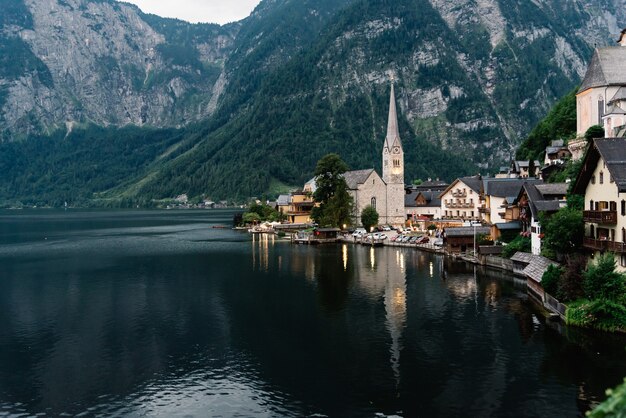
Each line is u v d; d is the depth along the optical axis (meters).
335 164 192.38
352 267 119.38
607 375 53.03
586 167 76.31
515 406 47.72
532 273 87.31
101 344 67.19
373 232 187.25
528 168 176.38
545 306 77.25
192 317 78.69
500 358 58.56
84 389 53.84
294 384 53.84
